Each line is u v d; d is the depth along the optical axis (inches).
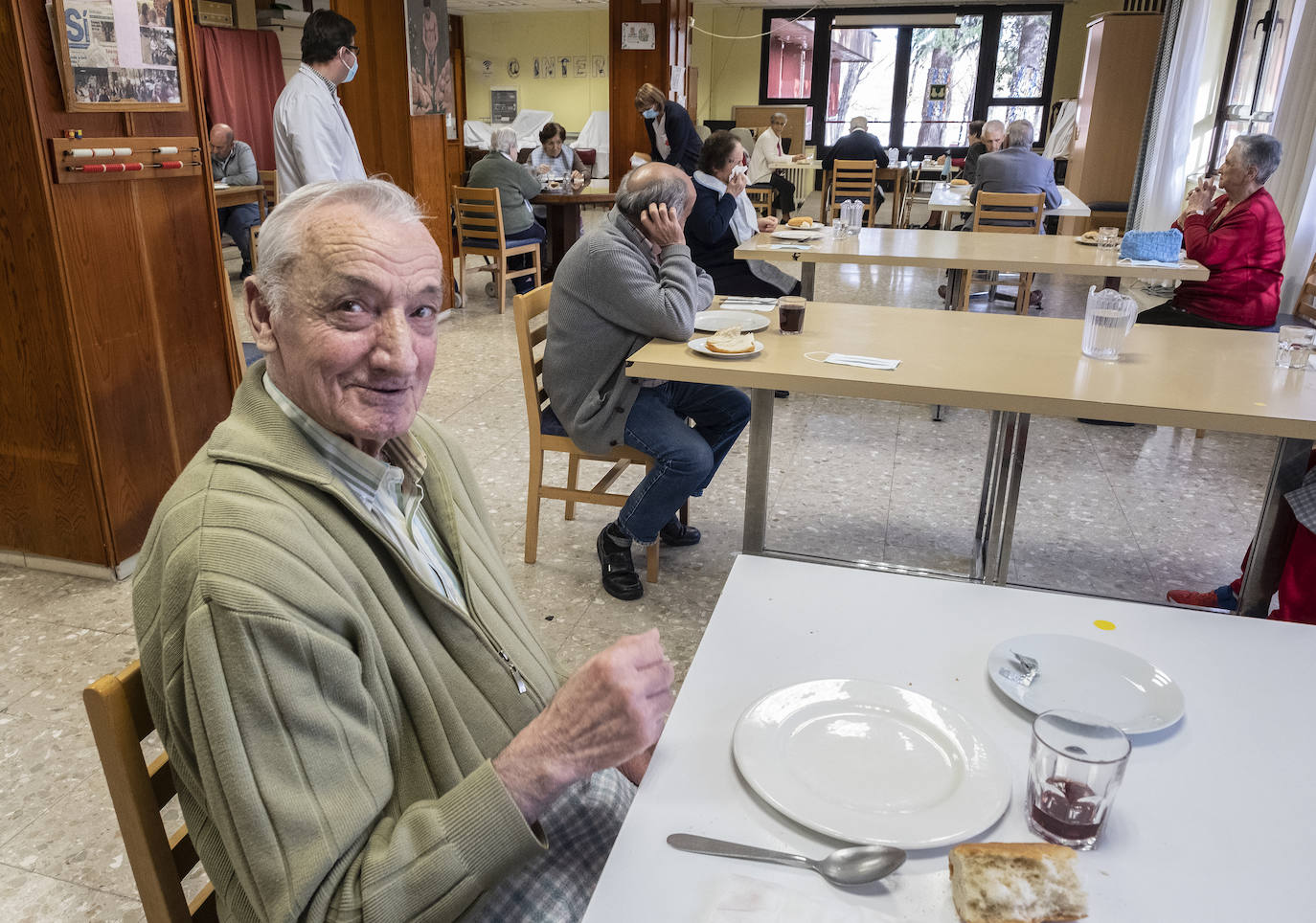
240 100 418.9
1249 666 43.3
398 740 36.2
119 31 95.1
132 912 60.8
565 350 96.6
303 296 35.8
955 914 29.0
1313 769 36.2
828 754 35.7
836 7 551.2
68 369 95.7
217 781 30.2
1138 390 77.9
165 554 31.7
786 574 51.4
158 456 107.1
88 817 69.0
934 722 37.4
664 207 93.2
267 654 30.2
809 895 29.6
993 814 32.4
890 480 136.6
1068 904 28.6
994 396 76.9
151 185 102.0
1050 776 31.4
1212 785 35.0
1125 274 147.0
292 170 161.8
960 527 120.9
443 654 38.7
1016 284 225.0
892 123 570.9
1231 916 28.9
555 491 104.7
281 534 32.2
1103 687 40.5
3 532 105.0
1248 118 247.8
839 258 153.3
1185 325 151.6
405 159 217.9
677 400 107.2
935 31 547.2
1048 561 111.6
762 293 171.0
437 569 42.7
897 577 51.2
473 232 241.4
